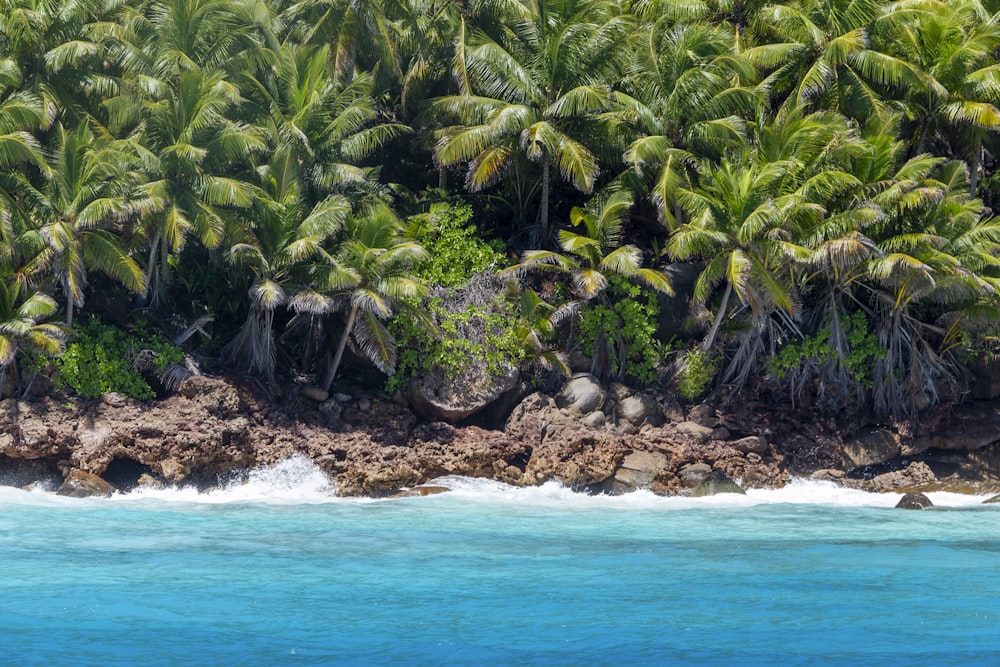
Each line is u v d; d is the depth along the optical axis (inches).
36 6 3016.7
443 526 2191.2
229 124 2984.7
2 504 2377.0
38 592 1504.7
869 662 1214.9
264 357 2984.7
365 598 1498.5
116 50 3078.2
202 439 2716.5
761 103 3257.9
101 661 1194.0
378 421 2957.7
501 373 3034.0
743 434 3058.6
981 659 1226.0
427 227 3166.8
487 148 3191.4
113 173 2790.4
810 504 2701.8
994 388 3262.8
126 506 2427.4
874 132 3201.3
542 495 2760.8
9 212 2738.7
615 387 3102.9
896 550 1941.4
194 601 1467.8
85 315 2972.4
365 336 2898.6
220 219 2851.9
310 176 3088.1
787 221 2940.5
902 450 3088.1
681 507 2610.7
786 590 1576.0
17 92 2960.1
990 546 1998.0
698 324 3198.8
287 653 1234.0
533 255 3048.7
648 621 1386.6
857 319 3157.0
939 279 3002.0
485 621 1380.4
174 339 3024.1
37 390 2743.6
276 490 2743.6
